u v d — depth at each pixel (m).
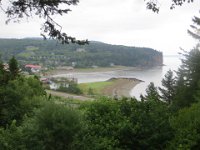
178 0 8.73
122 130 15.09
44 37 8.19
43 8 7.91
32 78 39.78
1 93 25.19
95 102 17.25
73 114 12.85
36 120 12.73
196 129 14.72
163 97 36.00
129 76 197.38
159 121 15.20
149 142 14.98
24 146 12.65
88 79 179.50
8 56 185.50
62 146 12.54
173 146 14.48
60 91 102.00
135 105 16.59
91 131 14.90
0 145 12.80
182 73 30.28
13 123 13.66
